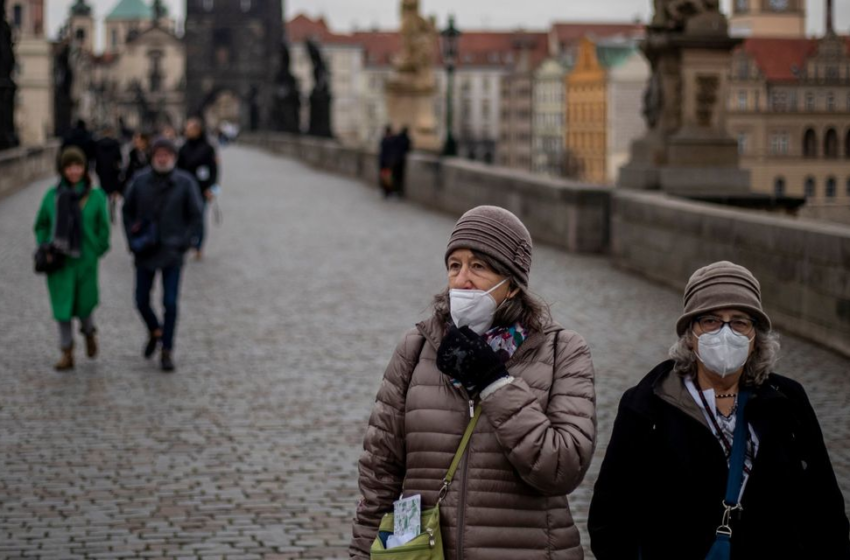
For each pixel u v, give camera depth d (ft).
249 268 69.82
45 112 377.71
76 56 261.85
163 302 43.55
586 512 27.71
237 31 621.31
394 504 14.94
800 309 46.88
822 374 40.55
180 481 30.07
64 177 42.80
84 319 43.93
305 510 27.89
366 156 147.84
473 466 14.56
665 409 15.16
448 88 130.21
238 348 47.21
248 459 31.99
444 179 106.42
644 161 76.69
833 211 76.48
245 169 180.04
